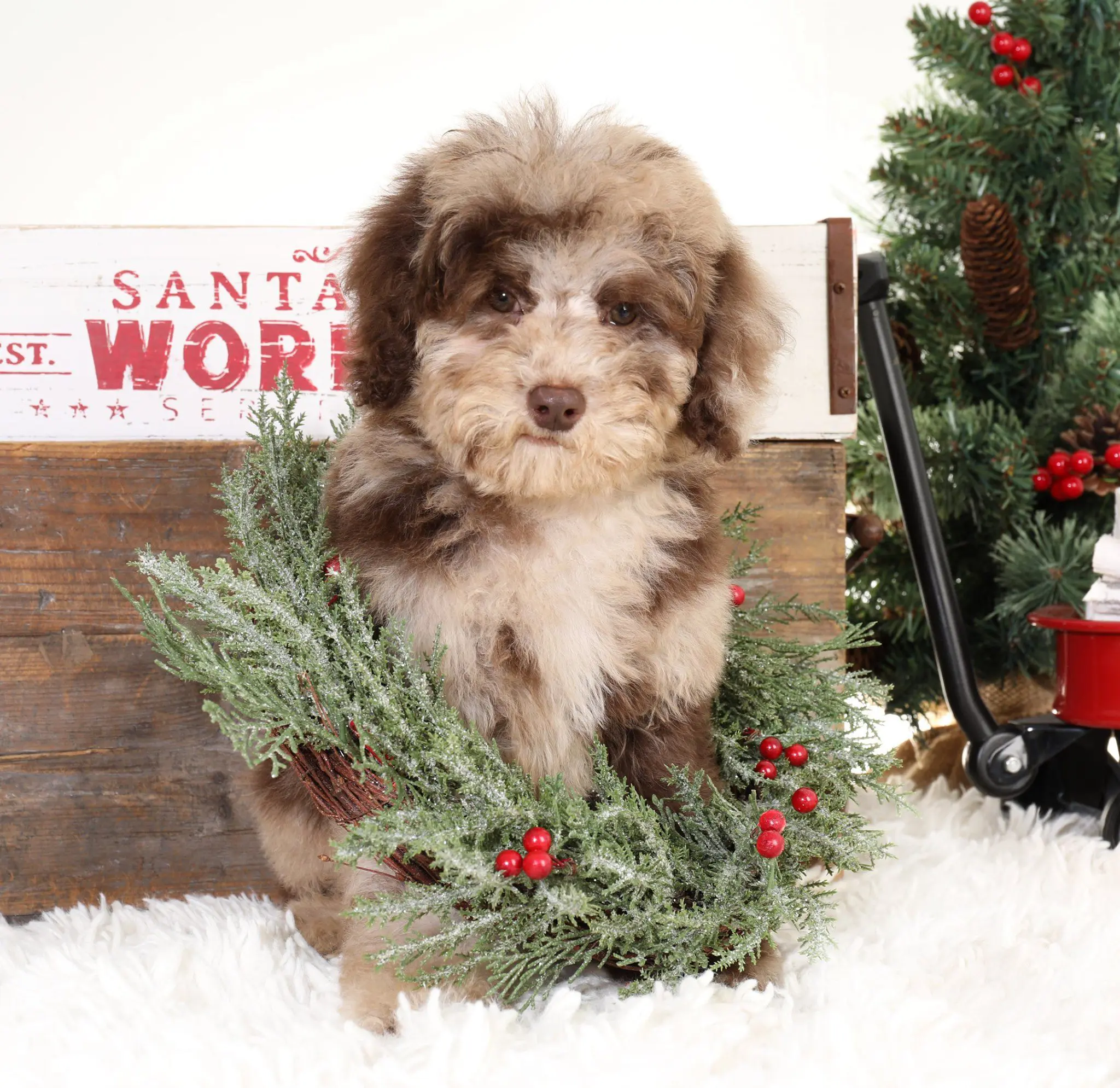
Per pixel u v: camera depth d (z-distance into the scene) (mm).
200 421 825
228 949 680
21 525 795
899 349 1031
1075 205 970
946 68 978
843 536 854
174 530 809
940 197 1003
